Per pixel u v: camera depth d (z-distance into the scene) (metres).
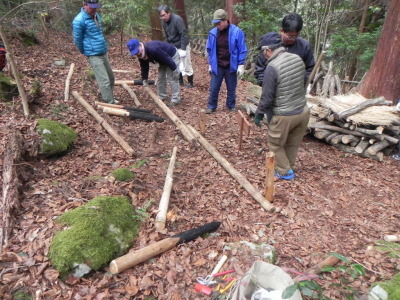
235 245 2.77
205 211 3.30
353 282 2.45
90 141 4.43
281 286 2.09
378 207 3.57
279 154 3.83
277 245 2.88
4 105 4.61
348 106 4.96
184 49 6.97
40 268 2.30
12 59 4.25
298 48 3.82
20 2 7.92
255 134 5.20
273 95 3.37
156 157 4.27
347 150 4.90
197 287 2.36
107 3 8.60
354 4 10.51
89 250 2.43
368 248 2.86
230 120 5.69
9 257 2.37
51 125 4.11
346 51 10.32
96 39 5.05
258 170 4.14
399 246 2.88
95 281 2.35
